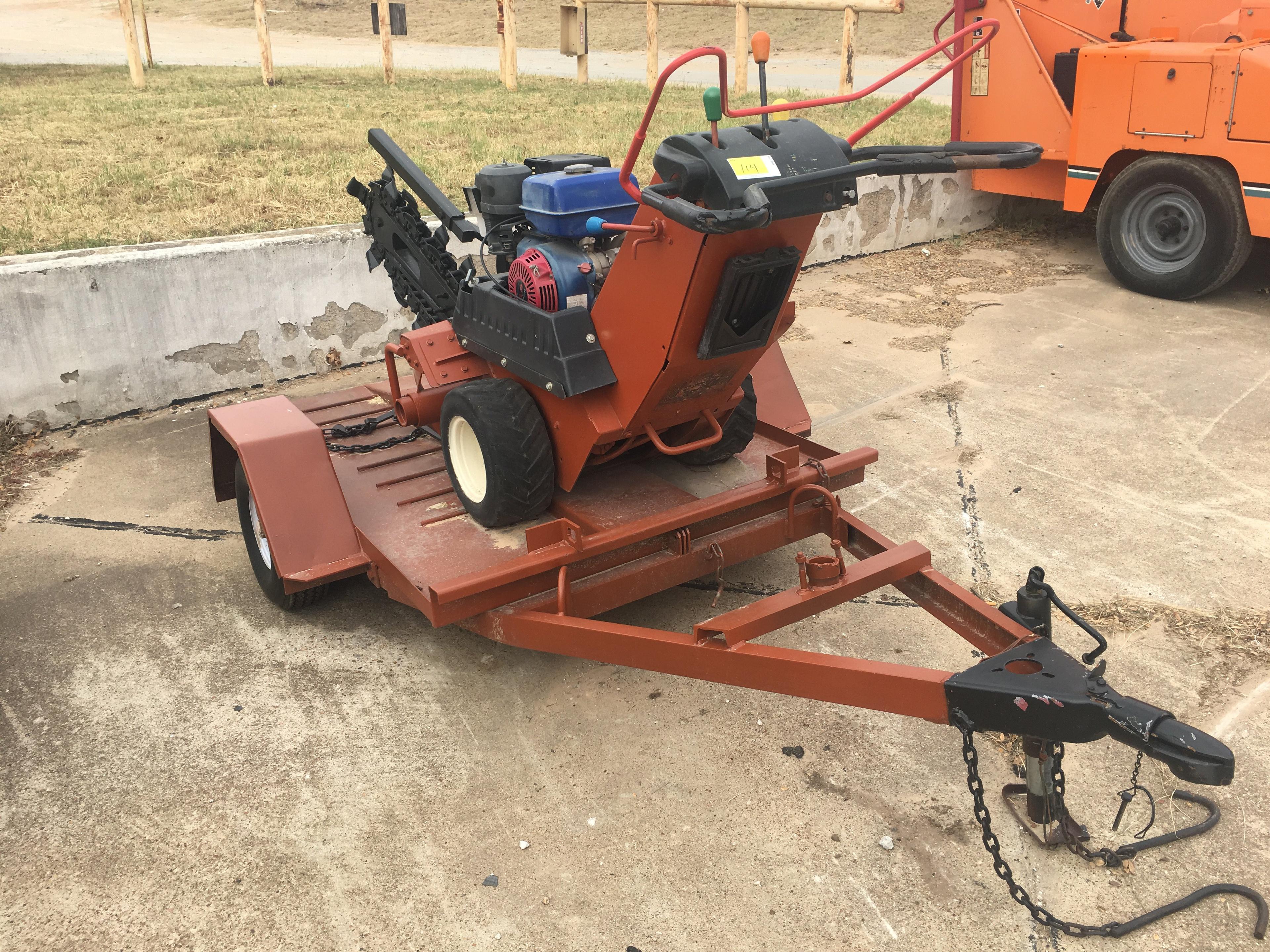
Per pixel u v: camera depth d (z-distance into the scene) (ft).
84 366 19.86
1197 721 11.33
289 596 13.42
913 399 20.54
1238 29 24.72
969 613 10.28
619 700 12.14
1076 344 23.32
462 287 13.25
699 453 13.66
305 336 22.29
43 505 17.15
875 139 36.17
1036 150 10.23
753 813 10.30
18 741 11.55
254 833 10.19
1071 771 10.77
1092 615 13.29
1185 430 18.65
